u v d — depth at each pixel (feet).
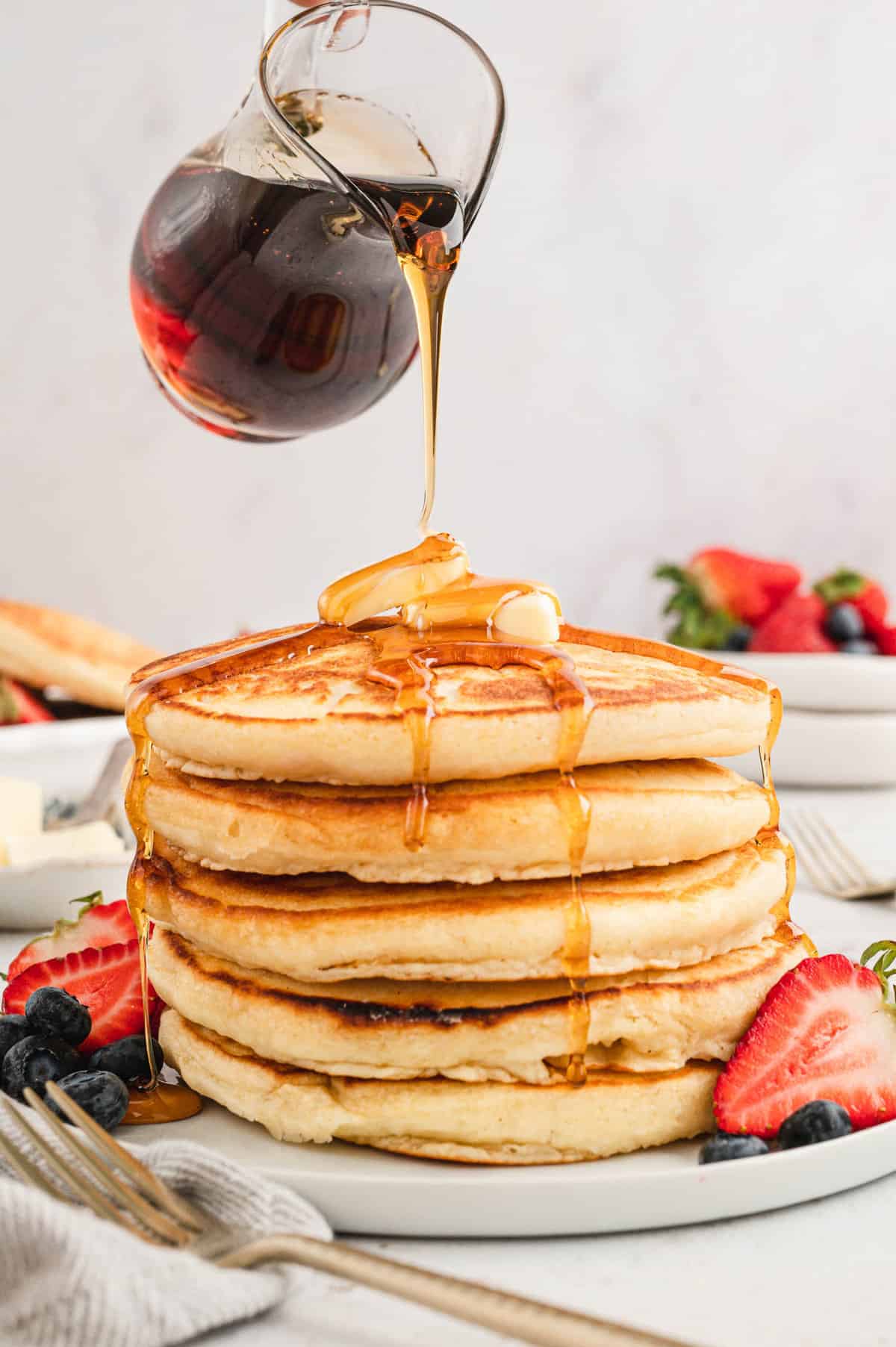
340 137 1.64
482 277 4.63
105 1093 1.56
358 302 1.74
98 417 4.50
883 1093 1.56
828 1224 1.48
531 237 4.64
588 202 4.66
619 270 4.71
